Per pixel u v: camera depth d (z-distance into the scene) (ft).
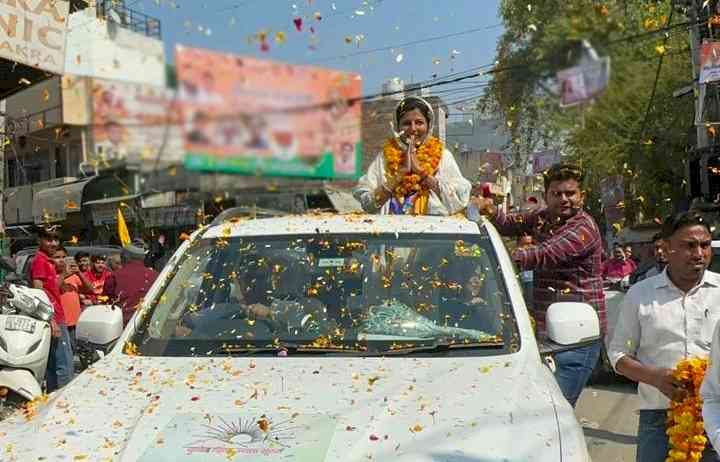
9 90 23.93
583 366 14.43
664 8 42.57
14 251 59.00
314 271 11.96
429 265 11.85
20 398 17.58
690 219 11.01
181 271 12.35
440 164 15.56
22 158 51.29
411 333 10.71
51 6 18.37
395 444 7.48
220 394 8.78
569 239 14.66
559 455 7.41
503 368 9.57
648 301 11.41
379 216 13.48
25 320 18.15
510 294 11.25
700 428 10.17
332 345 10.48
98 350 11.39
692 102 53.42
